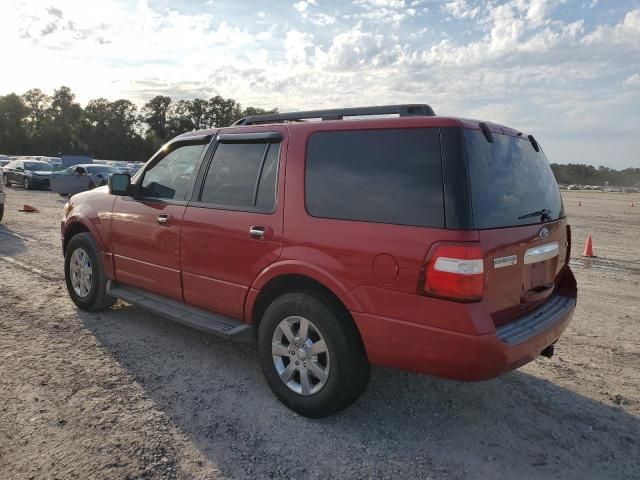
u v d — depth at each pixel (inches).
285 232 136.6
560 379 168.6
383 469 114.4
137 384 150.1
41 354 168.7
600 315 247.3
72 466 109.5
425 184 115.5
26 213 577.3
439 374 113.9
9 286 250.8
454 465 117.3
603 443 129.6
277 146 146.7
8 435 120.2
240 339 150.9
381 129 126.0
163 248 173.2
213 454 116.7
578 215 1004.6
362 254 120.9
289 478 109.6
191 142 174.9
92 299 208.5
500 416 141.2
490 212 116.3
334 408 130.0
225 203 155.5
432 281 110.7
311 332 133.2
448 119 117.1
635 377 172.1
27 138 3860.7
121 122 4128.9
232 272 150.4
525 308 132.6
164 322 206.5
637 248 507.8
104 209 199.8
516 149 136.5
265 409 138.9
